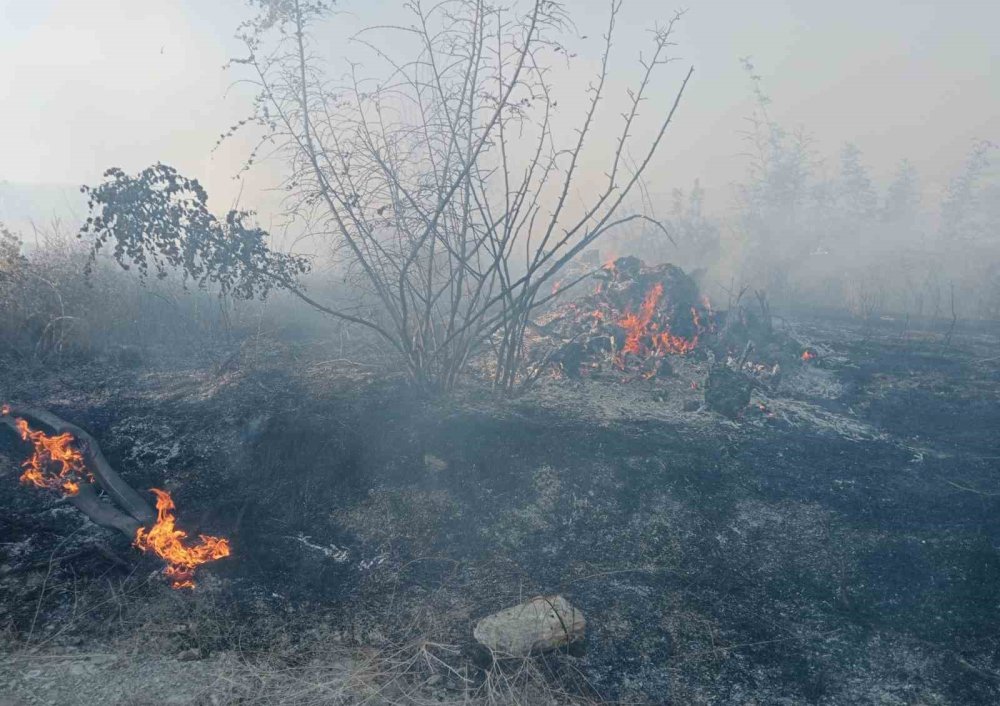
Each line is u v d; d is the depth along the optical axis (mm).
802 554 4648
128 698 3209
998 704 3488
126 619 3764
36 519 4508
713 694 3576
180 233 5480
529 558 4617
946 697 3543
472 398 6297
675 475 5273
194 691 3297
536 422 5918
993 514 4930
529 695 3436
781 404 6730
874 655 3826
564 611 3896
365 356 7000
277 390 6078
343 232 6008
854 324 10531
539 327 8141
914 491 5238
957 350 8945
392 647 3777
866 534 4762
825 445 5941
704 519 4902
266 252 5762
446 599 4207
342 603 4117
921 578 4367
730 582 4422
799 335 8766
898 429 6398
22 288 6785
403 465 5289
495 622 3822
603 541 4754
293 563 4438
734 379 6570
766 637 3953
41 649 3469
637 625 4023
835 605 4203
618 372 7172
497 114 5801
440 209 5812
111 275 7664
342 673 3518
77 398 5809
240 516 4785
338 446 5398
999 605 4102
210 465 5297
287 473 5219
